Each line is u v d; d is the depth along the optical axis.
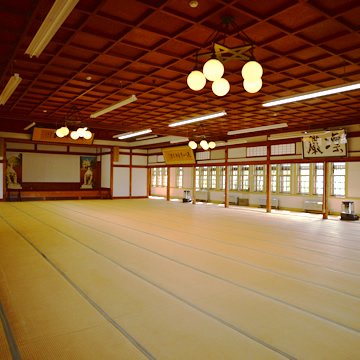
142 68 6.03
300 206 13.92
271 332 2.88
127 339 2.72
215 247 6.38
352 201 11.33
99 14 3.95
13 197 17.44
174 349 2.58
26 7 3.77
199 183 19.09
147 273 4.60
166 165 19.14
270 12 3.89
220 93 3.92
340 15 3.93
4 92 5.52
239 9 3.77
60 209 13.11
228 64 5.78
